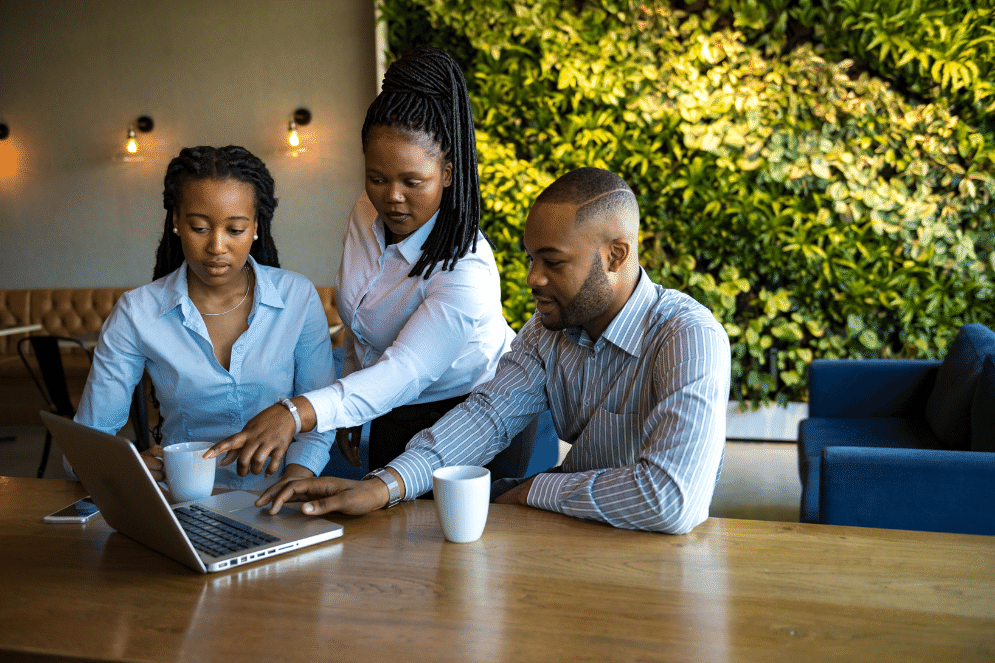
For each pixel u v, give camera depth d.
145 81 5.27
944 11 3.66
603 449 1.33
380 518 1.13
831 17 3.79
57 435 1.02
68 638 0.77
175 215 1.34
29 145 5.49
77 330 5.30
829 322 4.05
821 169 3.88
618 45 3.99
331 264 5.17
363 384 1.29
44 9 5.35
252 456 1.16
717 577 0.90
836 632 0.77
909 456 1.80
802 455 2.72
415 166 1.37
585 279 1.18
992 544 1.01
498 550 0.99
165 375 1.42
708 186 4.00
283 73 5.07
